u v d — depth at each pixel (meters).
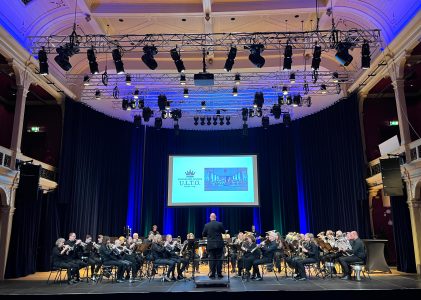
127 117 17.78
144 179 18.00
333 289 7.02
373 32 10.99
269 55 14.36
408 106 14.72
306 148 17.20
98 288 7.72
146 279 9.42
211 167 16.19
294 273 9.89
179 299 6.89
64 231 13.56
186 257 9.86
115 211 16.61
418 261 10.52
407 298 6.89
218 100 16.36
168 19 12.22
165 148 18.78
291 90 15.52
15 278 10.49
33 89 13.80
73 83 14.75
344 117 15.03
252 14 11.62
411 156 10.81
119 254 8.95
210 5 11.17
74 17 11.77
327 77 15.04
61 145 14.07
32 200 10.98
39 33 11.82
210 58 14.36
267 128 17.83
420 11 9.44
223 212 18.28
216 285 7.75
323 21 12.20
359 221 13.78
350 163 14.55
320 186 16.23
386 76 12.56
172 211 18.09
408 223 11.24
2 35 10.18
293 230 17.17
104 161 16.36
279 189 17.80
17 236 10.98
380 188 13.47
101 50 13.59
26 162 11.43
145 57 10.88
